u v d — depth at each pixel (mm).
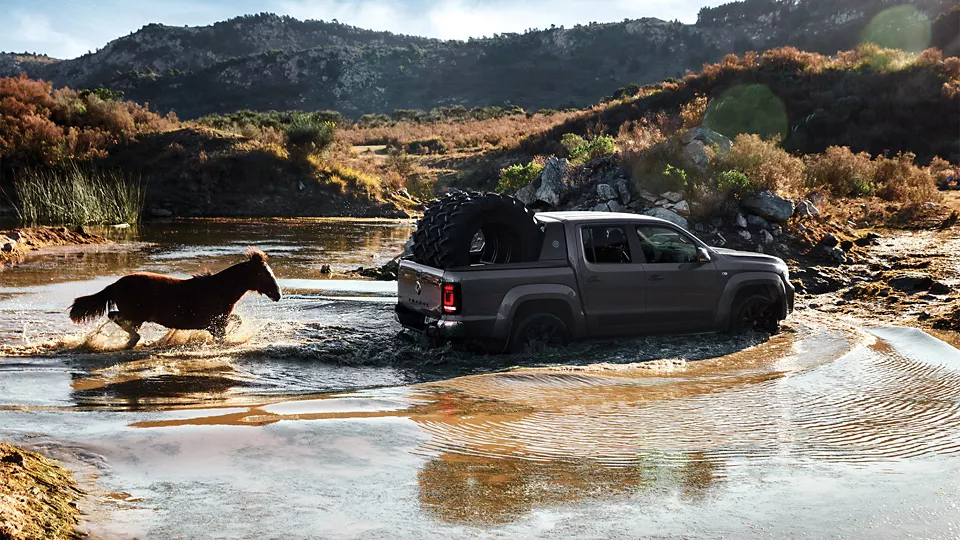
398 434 5562
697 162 17062
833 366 8016
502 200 8578
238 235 24547
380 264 16875
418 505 4320
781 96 49344
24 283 13070
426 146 61438
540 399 6719
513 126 68000
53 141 35844
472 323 8328
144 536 3812
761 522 4180
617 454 5293
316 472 4770
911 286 12477
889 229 19469
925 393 6973
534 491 4582
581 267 8859
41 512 3840
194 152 36656
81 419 5711
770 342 9312
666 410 6418
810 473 4957
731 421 6113
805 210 17328
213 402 6430
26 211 25828
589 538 3945
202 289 8758
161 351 8438
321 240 23281
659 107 50688
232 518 4062
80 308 8430
